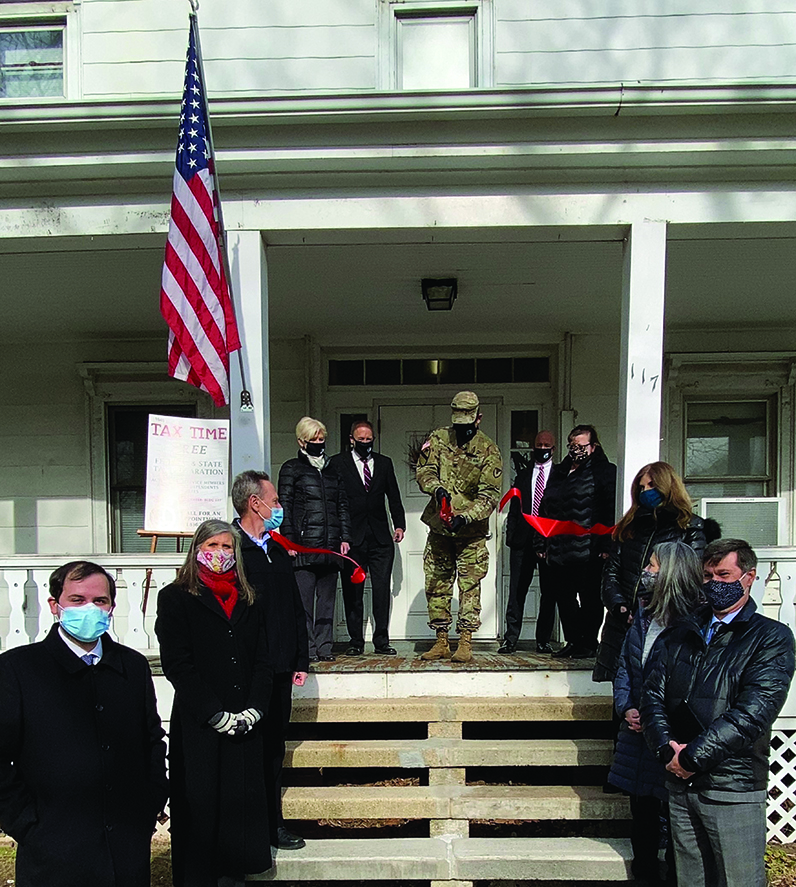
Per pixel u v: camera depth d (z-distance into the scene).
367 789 4.09
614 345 7.27
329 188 4.54
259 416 4.57
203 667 3.30
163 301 4.13
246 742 3.36
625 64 5.12
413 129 4.28
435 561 4.92
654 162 4.38
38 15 5.47
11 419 7.52
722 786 2.94
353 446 5.68
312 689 4.61
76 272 5.46
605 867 3.64
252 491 3.75
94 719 2.77
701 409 7.49
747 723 2.84
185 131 4.09
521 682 4.61
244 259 4.56
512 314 6.72
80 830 2.68
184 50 5.23
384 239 4.70
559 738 4.61
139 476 7.60
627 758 3.47
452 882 3.68
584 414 7.28
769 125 4.22
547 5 5.14
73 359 7.47
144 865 2.84
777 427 7.31
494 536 7.17
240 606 3.43
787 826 4.77
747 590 3.06
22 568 4.94
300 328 7.17
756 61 5.08
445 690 4.61
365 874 3.67
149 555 4.83
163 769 3.02
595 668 3.98
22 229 4.59
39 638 5.00
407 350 7.44
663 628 3.34
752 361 7.23
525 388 7.43
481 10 5.16
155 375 7.41
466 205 4.51
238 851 3.28
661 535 3.71
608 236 4.67
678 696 3.06
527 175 4.45
